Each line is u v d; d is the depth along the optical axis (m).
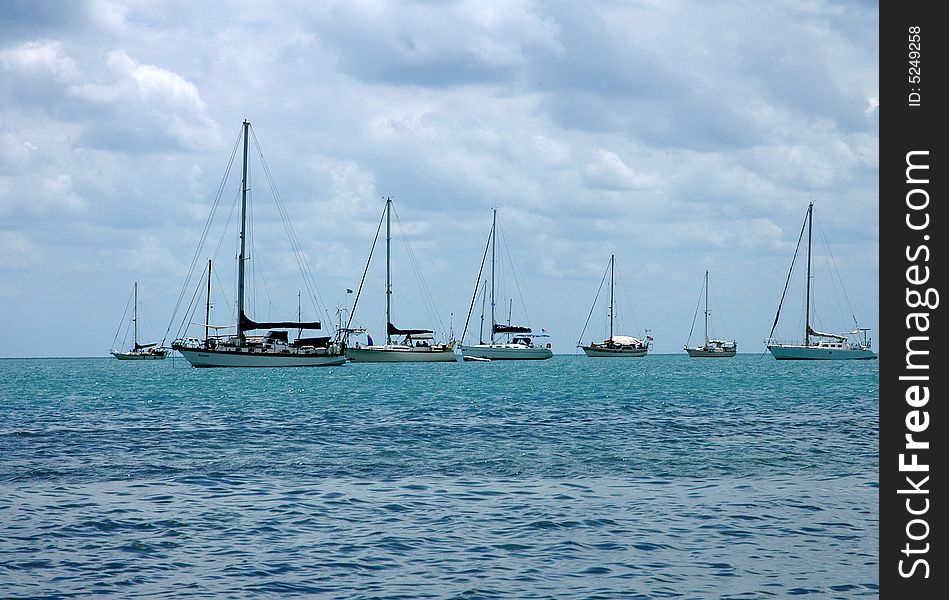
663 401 67.06
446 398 70.56
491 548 23.02
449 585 20.19
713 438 43.31
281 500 28.50
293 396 73.50
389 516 26.31
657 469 34.16
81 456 37.84
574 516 26.19
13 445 41.34
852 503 27.89
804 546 23.23
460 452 38.78
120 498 28.80
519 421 51.53
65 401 70.00
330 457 37.41
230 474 33.19
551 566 21.52
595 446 40.53
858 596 19.72
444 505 27.75
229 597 19.47
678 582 20.44
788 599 19.50
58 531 24.53
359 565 21.62
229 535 24.22
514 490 30.08
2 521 25.59
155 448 40.25
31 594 19.58
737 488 30.25
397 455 37.91
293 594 19.66
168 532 24.52
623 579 20.61
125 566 21.52
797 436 43.97
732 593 19.78
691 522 25.50
